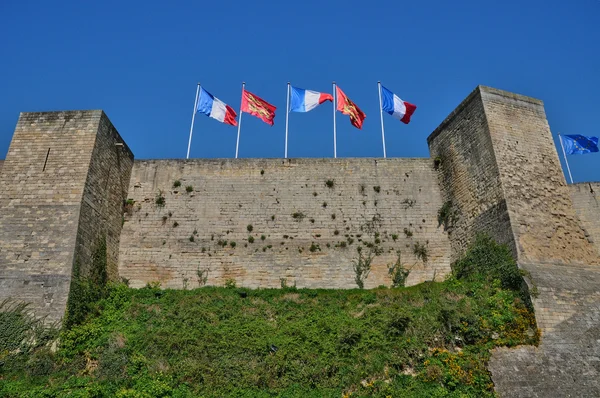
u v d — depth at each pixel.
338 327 18.77
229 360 17.06
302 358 17.06
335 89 28.95
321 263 24.14
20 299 18.27
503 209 20.89
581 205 23.45
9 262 19.12
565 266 19.88
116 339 17.78
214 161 26.41
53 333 17.48
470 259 21.64
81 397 15.03
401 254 24.44
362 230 24.92
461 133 24.94
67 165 21.39
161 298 21.50
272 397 15.70
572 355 16.75
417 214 25.42
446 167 25.84
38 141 22.09
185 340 17.75
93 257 21.06
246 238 24.56
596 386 15.98
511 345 16.97
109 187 23.39
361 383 16.16
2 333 17.25
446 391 15.57
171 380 16.09
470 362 16.36
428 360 16.56
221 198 25.47
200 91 28.44
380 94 28.88
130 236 24.50
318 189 25.83
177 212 25.12
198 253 24.22
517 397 15.55
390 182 26.17
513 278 18.97
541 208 21.33
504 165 21.89
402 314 18.67
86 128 22.36
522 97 24.44
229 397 15.63
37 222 20.02
